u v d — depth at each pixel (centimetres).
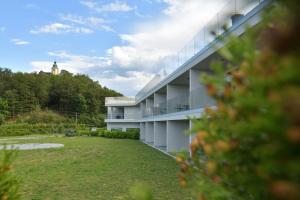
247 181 130
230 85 144
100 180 1259
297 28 95
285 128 97
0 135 5875
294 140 91
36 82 8862
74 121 8106
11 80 8488
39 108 8419
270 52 110
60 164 1762
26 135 6200
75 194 1023
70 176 1362
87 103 9069
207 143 151
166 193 1009
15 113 8025
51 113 8225
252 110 116
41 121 7581
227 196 144
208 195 156
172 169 1530
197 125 162
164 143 3002
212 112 155
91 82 10525
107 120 5359
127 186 1136
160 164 1714
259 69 120
